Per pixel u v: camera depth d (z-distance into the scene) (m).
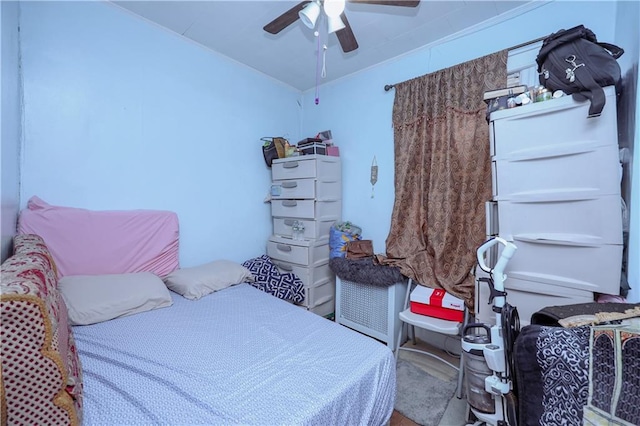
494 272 1.25
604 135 1.17
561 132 1.26
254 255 2.78
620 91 1.31
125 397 0.91
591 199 1.21
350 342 1.29
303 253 2.46
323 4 1.43
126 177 1.90
